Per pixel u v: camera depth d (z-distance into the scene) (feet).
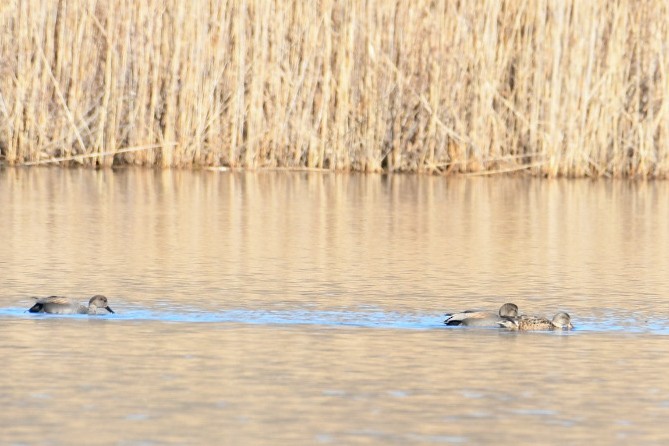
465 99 277.03
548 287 138.51
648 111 274.57
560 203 228.63
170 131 272.72
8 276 137.59
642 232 189.47
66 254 154.20
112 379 89.97
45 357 96.27
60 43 270.05
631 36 277.03
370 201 223.92
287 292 130.82
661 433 78.74
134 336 105.29
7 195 216.95
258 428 78.18
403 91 277.03
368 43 274.16
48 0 269.03
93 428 77.46
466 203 225.15
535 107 274.36
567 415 82.64
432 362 97.04
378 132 275.39
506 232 186.60
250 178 257.96
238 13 271.90
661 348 104.32
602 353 101.81
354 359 97.86
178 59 271.90
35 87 268.00
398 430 78.33
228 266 148.15
